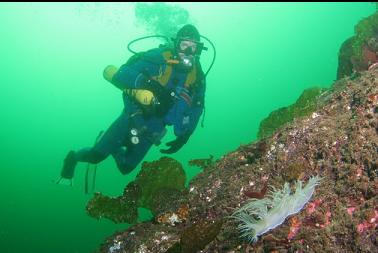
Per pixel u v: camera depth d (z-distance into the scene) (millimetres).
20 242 12352
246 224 1944
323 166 2080
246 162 2639
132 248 2453
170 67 4898
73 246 12039
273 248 1821
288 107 3465
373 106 2148
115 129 5383
